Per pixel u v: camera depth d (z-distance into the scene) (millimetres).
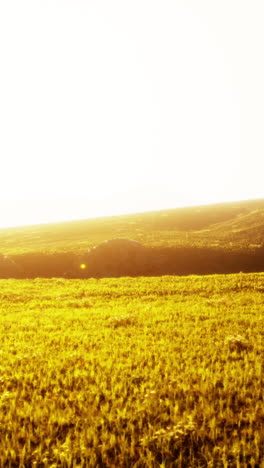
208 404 6488
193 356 9477
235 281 24734
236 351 9766
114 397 6820
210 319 13977
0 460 4965
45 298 21734
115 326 13719
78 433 5535
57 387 7562
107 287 25391
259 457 4984
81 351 10133
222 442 5281
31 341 11562
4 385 7789
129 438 5566
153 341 10961
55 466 4758
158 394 6953
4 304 19531
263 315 14438
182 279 28250
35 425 6031
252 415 6047
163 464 4695
